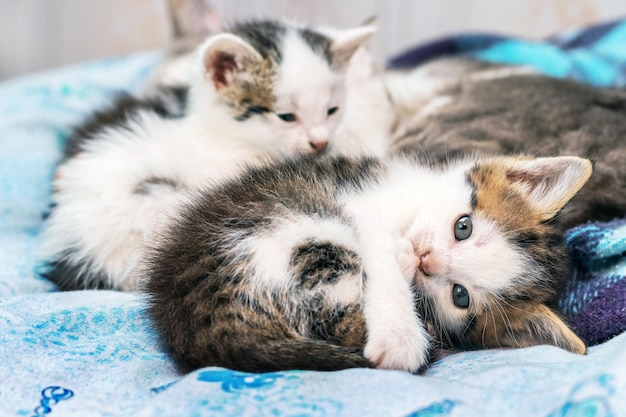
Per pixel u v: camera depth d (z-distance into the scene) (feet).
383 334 0.95
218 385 0.84
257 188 1.07
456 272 1.09
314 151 1.31
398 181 1.16
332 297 0.97
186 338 0.93
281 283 0.96
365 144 1.38
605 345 0.98
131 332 1.01
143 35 2.70
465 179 1.16
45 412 0.83
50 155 1.66
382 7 2.35
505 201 1.13
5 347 0.93
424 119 1.50
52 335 0.98
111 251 1.20
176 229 1.04
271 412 0.80
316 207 1.03
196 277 0.96
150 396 0.86
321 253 0.98
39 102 1.89
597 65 1.85
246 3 2.39
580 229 1.17
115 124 1.36
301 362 0.91
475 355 1.00
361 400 0.82
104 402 0.85
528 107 1.43
